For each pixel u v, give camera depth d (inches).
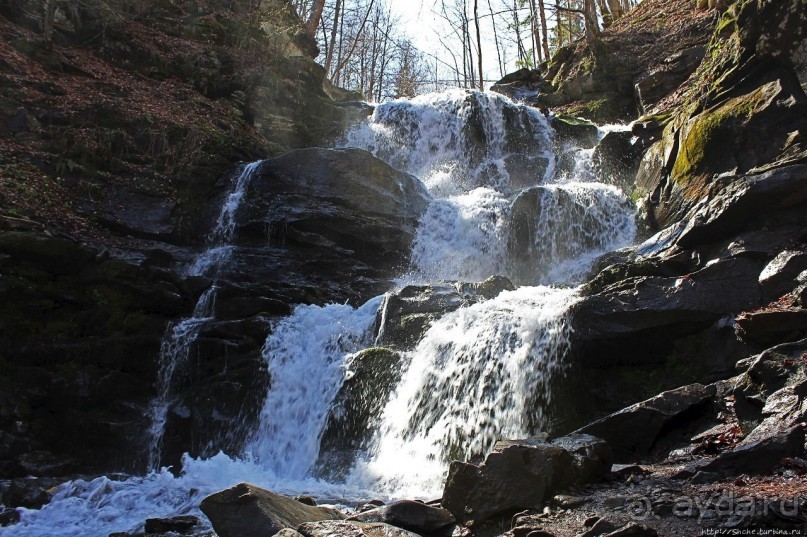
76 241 578.6
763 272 383.2
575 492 265.1
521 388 402.3
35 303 520.1
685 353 381.7
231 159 737.6
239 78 871.7
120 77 801.6
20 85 681.6
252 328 519.2
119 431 485.7
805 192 400.2
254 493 256.5
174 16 941.2
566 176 773.3
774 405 294.5
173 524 318.0
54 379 492.7
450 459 404.5
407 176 711.7
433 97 901.8
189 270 617.3
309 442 454.6
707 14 971.3
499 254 640.4
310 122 901.8
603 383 394.3
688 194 560.1
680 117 620.7
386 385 449.4
